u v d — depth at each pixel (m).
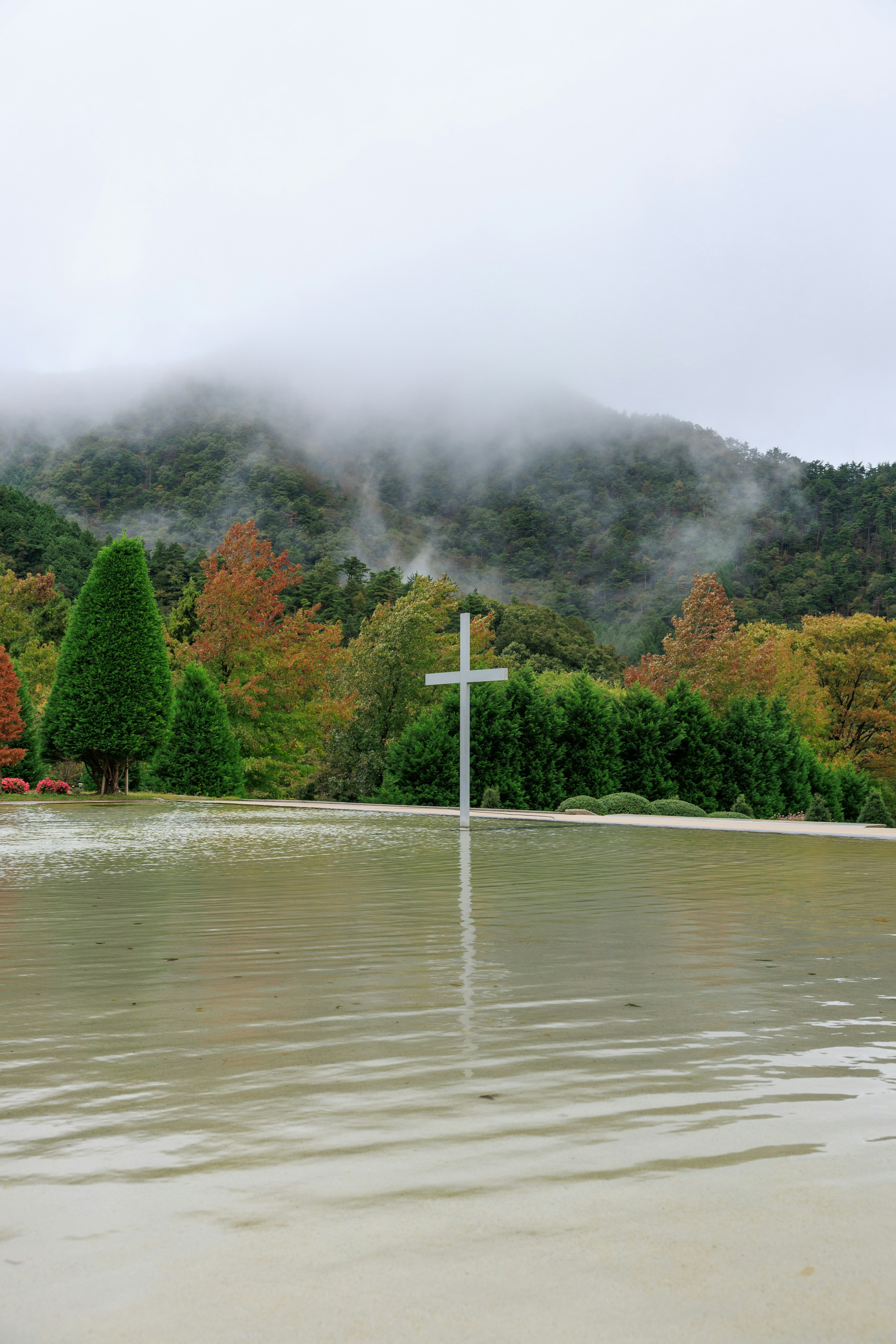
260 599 44.09
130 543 33.81
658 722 34.91
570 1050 4.43
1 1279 2.44
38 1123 3.49
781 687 47.00
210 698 37.78
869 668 51.12
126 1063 4.23
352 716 39.91
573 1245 2.58
